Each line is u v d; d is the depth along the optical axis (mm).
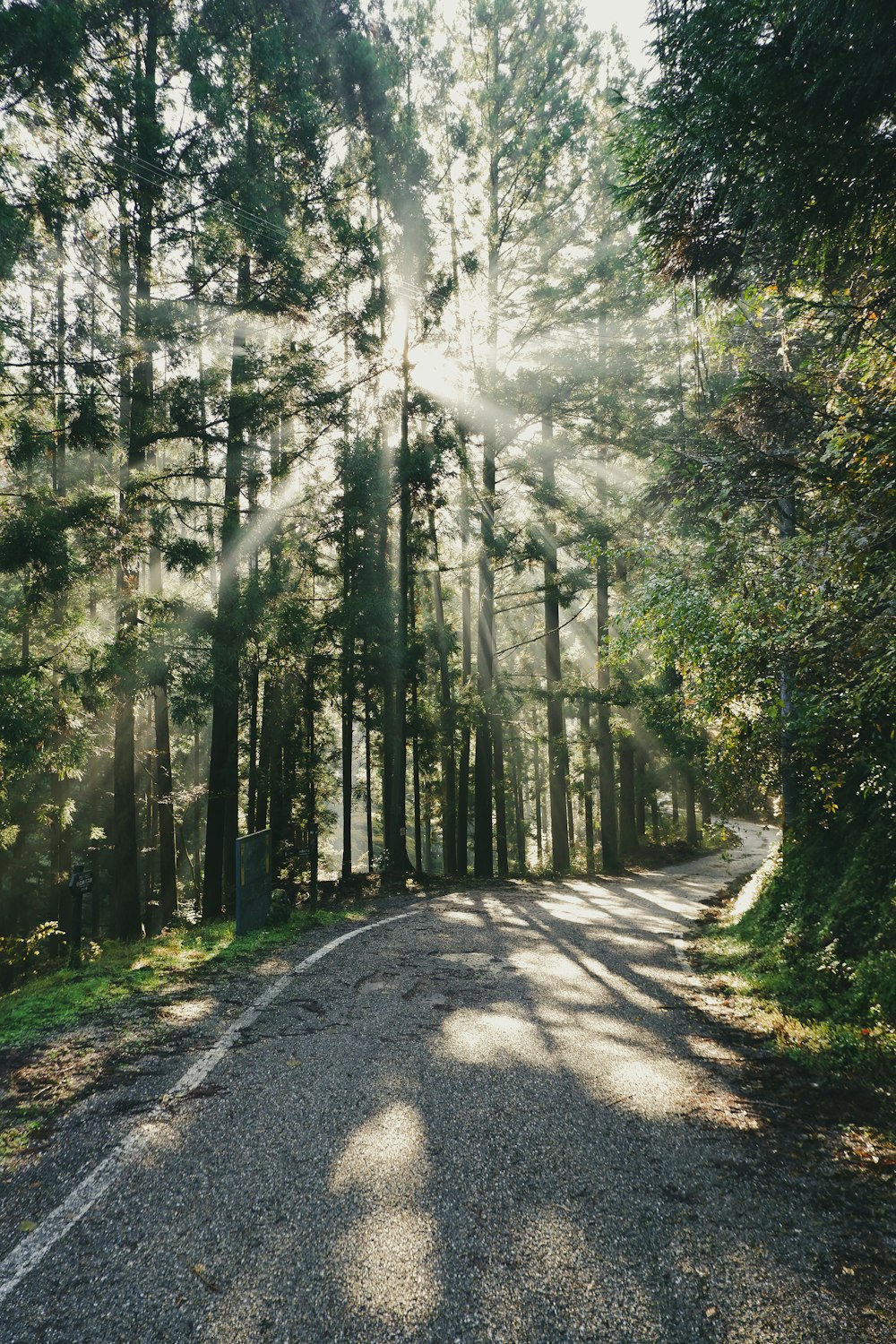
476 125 19047
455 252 19531
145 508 11812
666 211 4645
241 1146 3707
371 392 17188
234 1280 2697
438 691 22938
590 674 23922
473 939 9469
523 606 21031
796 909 8375
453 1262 2807
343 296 13977
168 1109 4133
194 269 12039
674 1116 4125
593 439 19312
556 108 18359
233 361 12812
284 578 14375
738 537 5062
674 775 27328
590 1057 5055
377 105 14945
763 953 8039
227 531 12555
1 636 13375
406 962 7973
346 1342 2410
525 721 27250
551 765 20969
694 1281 2713
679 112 4062
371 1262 2803
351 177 15844
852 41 3266
